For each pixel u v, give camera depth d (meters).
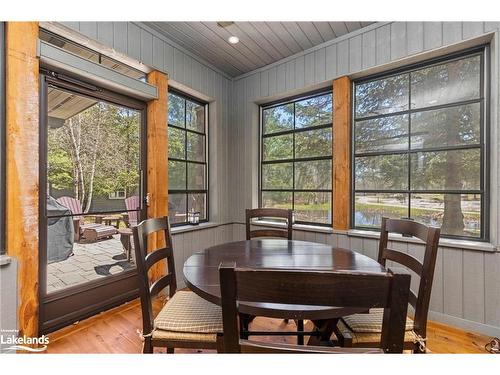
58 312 1.94
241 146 3.51
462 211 2.10
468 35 1.96
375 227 2.54
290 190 3.19
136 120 2.54
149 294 1.20
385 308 0.61
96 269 2.21
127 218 2.45
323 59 2.74
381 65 2.37
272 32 2.54
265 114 3.45
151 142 2.60
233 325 0.66
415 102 2.32
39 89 1.82
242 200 3.50
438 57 2.19
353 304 0.59
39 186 1.83
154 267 2.59
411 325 1.21
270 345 0.67
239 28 2.49
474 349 1.74
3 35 1.63
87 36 2.02
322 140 2.93
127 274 2.44
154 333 1.16
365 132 2.61
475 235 2.04
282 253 1.56
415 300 1.22
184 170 3.10
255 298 0.63
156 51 2.56
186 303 1.39
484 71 2.01
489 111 1.97
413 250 2.23
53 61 1.82
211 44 2.77
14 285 1.63
